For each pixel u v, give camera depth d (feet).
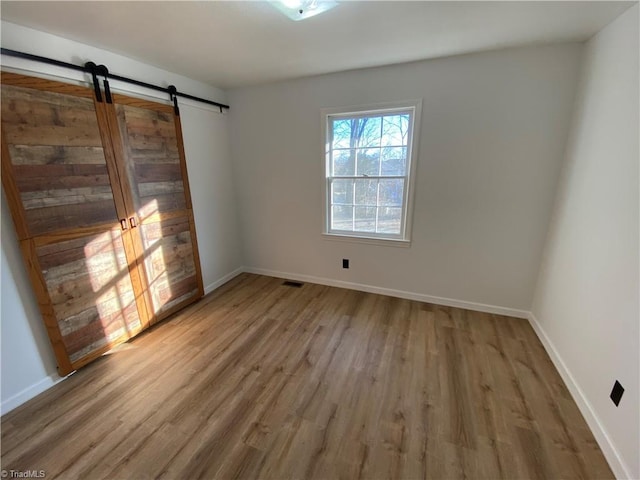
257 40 6.66
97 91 6.84
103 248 7.27
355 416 5.60
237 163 11.80
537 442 5.03
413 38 6.71
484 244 8.99
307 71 9.07
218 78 9.63
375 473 4.58
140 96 7.96
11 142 5.53
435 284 9.96
